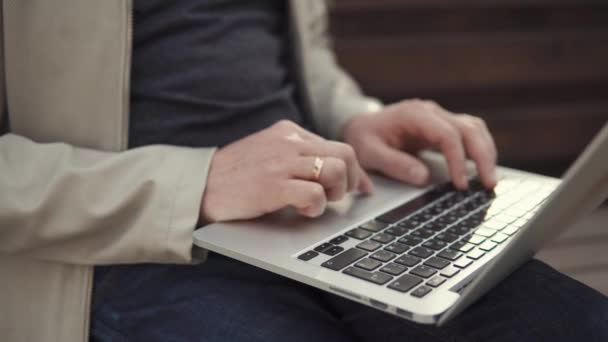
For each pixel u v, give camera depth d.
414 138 0.90
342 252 0.61
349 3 2.06
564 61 2.22
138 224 0.65
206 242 0.63
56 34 0.71
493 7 2.17
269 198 0.65
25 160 0.67
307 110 1.01
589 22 2.25
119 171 0.67
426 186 0.84
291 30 0.99
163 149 0.69
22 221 0.65
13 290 0.70
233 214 0.66
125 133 0.72
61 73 0.71
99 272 0.73
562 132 2.28
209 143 0.79
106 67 0.71
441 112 0.91
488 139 0.86
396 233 0.67
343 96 1.06
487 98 2.24
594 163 0.46
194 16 0.80
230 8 0.86
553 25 2.23
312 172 0.66
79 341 0.69
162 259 0.66
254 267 0.73
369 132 0.92
